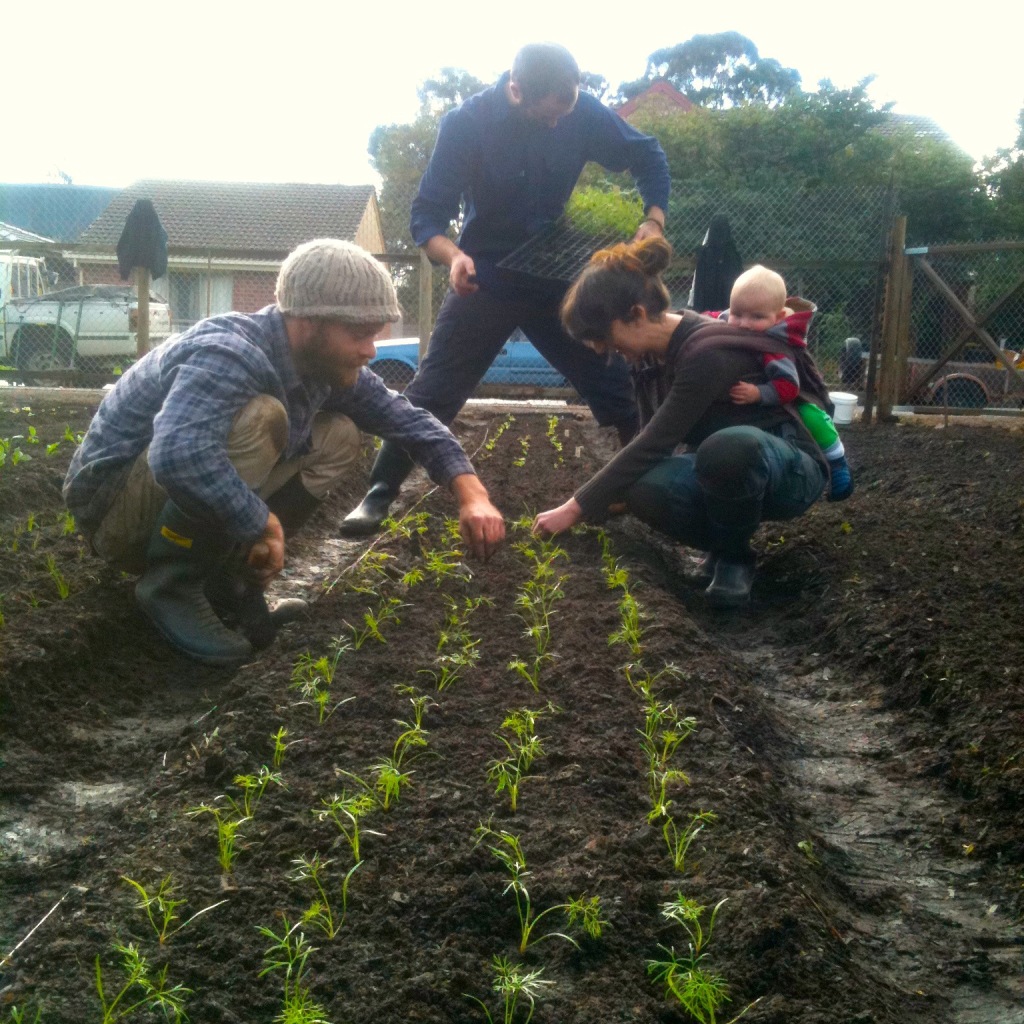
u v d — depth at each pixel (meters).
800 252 13.66
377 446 8.90
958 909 2.68
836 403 11.62
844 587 4.93
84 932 2.19
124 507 3.82
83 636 3.85
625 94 47.41
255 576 3.63
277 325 3.67
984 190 24.48
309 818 2.66
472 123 5.43
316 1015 1.95
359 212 30.09
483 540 3.96
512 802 2.73
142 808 2.78
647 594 4.49
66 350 16.34
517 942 2.25
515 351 15.30
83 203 31.27
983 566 5.17
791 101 25.17
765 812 2.80
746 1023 2.02
